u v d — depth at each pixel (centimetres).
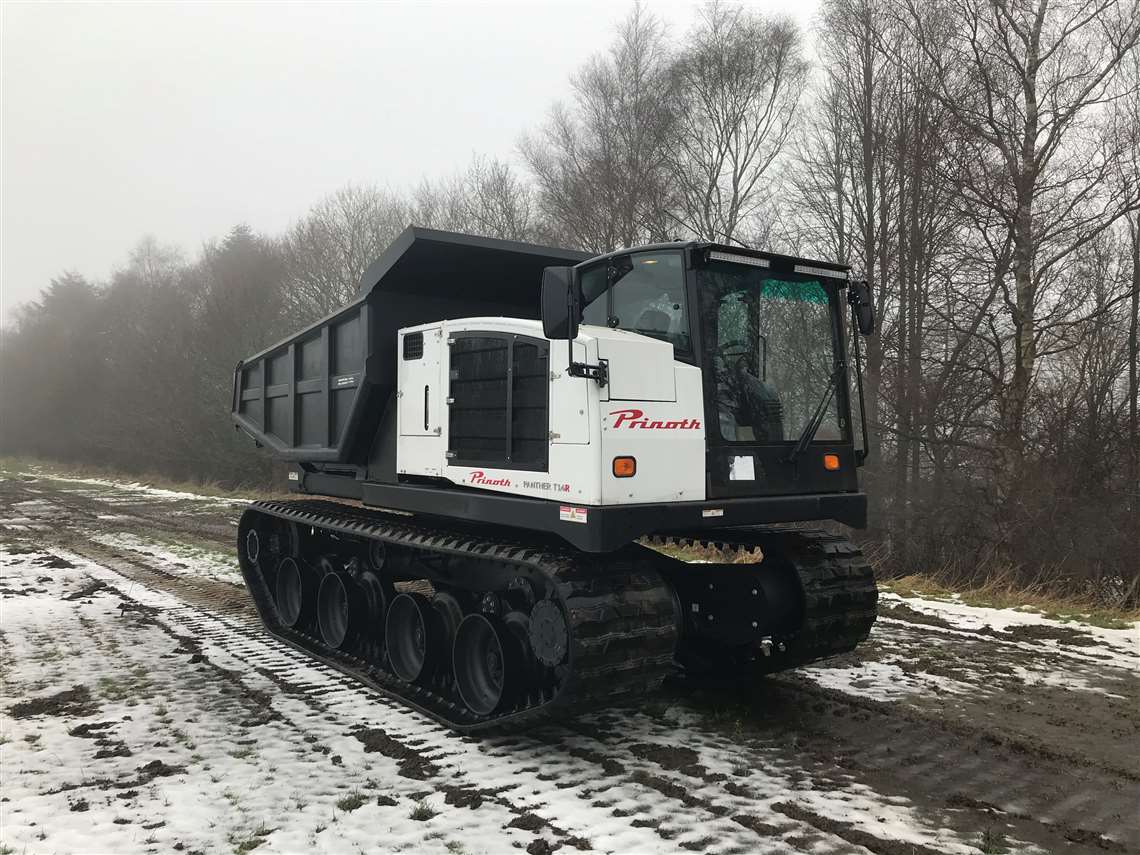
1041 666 604
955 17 1236
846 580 516
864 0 1421
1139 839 342
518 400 467
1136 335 1182
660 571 543
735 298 466
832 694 536
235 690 560
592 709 421
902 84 1338
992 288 1196
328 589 688
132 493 2397
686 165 1941
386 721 496
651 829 350
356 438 632
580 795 386
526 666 466
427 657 551
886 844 336
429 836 344
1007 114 1179
